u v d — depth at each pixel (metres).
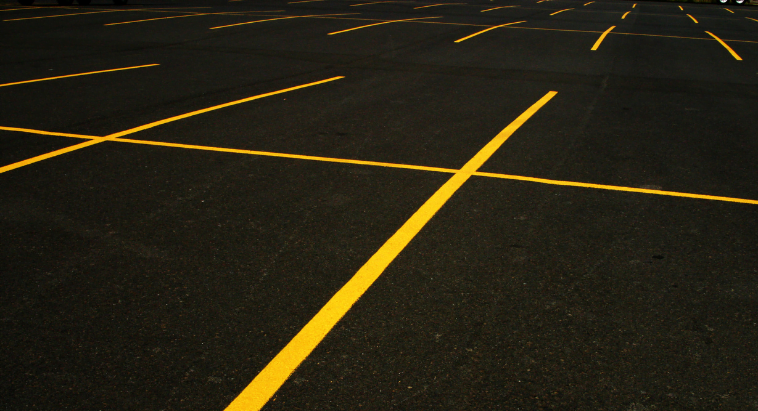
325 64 12.70
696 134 8.02
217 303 3.95
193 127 7.85
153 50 14.05
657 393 3.21
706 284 4.24
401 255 4.57
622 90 10.70
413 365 3.40
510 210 5.40
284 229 4.97
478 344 3.57
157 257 4.51
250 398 3.15
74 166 6.36
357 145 7.21
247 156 6.74
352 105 9.20
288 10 24.36
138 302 3.96
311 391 3.21
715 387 3.26
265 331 3.68
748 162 6.90
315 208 5.38
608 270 4.40
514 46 15.83
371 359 3.45
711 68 13.18
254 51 14.16
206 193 5.68
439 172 6.34
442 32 18.42
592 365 3.41
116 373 3.32
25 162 6.46
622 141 7.59
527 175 6.30
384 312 3.87
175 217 5.17
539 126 8.21
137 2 27.20
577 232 4.99
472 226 5.07
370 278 4.25
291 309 3.90
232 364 3.40
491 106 9.31
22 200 5.48
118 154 6.76
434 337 3.63
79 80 10.63
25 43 14.58
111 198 5.55
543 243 4.79
